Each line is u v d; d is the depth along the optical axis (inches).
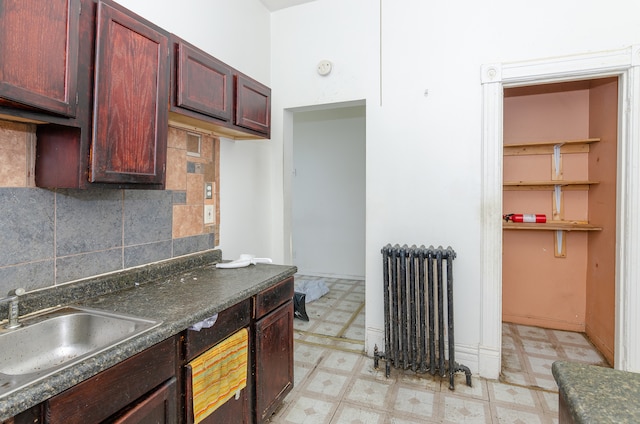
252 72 102.8
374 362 93.7
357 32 101.2
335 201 193.8
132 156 49.8
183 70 58.6
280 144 112.4
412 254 85.9
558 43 81.4
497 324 87.6
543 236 122.1
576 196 117.0
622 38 76.9
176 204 74.6
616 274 82.5
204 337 50.3
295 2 107.1
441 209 92.6
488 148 87.0
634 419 23.6
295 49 109.5
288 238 117.0
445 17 90.9
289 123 116.2
